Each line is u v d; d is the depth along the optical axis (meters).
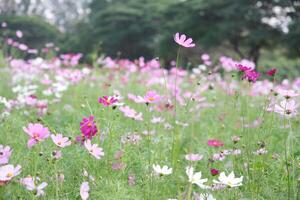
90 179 2.33
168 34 23.19
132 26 28.22
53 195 2.14
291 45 20.06
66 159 2.56
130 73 8.10
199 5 21.61
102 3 35.53
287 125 3.47
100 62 7.55
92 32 29.16
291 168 2.57
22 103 4.24
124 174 2.49
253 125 3.50
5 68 6.79
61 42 30.42
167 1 29.48
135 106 4.53
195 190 2.49
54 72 7.57
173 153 2.60
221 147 3.19
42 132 2.15
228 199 2.26
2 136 3.02
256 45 22.72
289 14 20.44
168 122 3.79
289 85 6.27
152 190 2.26
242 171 2.72
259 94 5.35
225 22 21.20
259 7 21.03
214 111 4.89
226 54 24.17
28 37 28.36
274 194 2.36
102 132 2.75
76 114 3.86
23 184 2.13
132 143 2.84
